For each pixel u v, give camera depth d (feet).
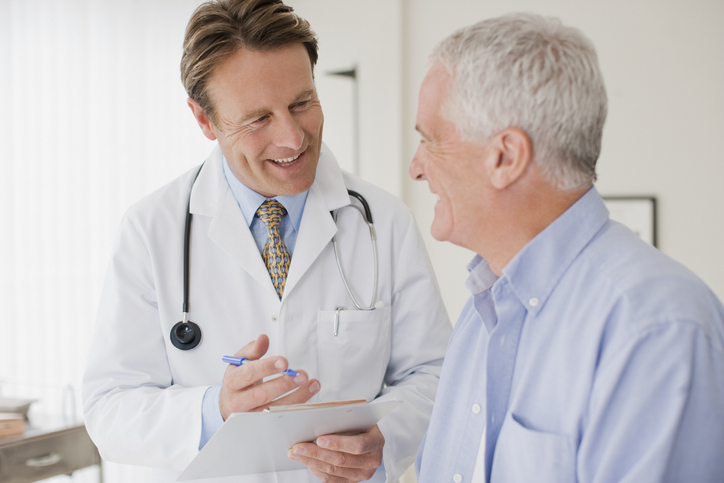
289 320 3.97
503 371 2.60
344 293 4.12
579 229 2.49
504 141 2.40
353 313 4.03
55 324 7.48
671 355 2.07
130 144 8.07
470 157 2.48
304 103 3.70
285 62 3.51
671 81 8.09
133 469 7.75
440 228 2.72
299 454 3.22
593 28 8.35
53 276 7.47
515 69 2.33
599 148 2.48
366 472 3.49
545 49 2.34
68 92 7.58
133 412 3.69
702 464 2.08
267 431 2.88
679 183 8.10
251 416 2.65
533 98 2.33
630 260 2.35
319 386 3.39
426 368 4.27
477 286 2.93
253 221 4.14
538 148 2.38
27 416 6.51
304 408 2.80
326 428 3.14
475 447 2.79
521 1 8.58
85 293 7.66
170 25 8.51
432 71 2.57
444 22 8.95
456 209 2.61
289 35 3.50
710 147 7.99
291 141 3.52
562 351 2.36
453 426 2.98
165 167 8.43
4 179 7.11
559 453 2.27
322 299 4.07
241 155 3.71
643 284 2.23
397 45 8.87
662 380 2.07
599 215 2.52
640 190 8.23
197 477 3.29
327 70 9.45
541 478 2.31
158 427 3.58
